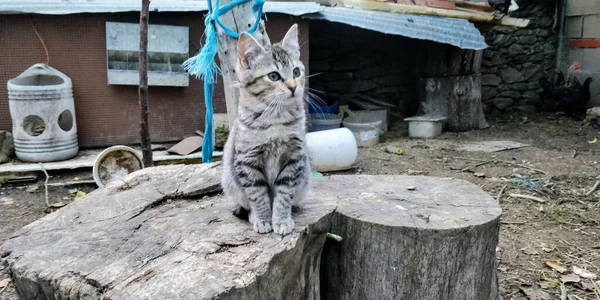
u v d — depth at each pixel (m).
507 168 1.66
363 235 0.71
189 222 0.67
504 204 1.32
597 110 2.33
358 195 0.82
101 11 1.48
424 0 2.11
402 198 0.80
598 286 0.91
